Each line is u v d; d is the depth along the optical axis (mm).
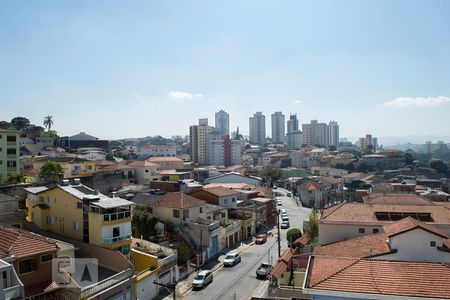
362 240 38469
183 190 85188
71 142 172500
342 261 29125
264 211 86500
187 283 50000
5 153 87625
